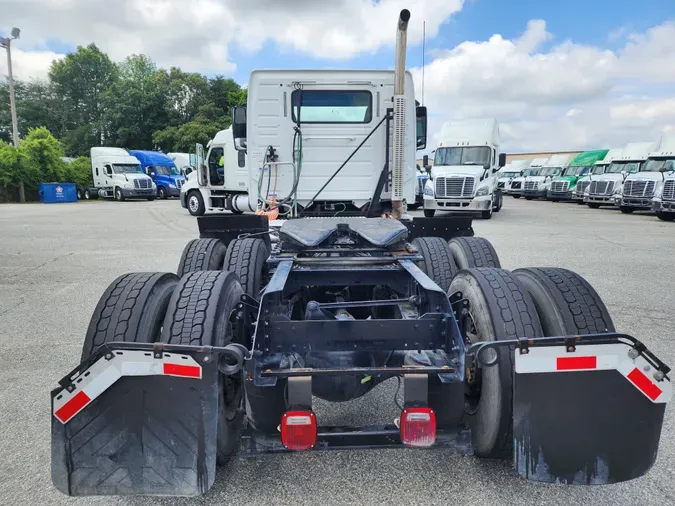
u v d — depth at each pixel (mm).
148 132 59750
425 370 2359
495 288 2738
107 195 34906
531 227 15953
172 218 19828
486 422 2629
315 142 6086
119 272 8766
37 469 2943
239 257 4410
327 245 4211
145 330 2658
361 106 6055
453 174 18797
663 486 2717
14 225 17125
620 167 24906
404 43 5402
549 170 34219
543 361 2205
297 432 2217
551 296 2846
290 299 3510
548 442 2244
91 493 2205
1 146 34656
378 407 3699
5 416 3580
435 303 2846
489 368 2592
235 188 18391
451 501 2611
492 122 20109
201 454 2172
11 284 7898
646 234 13992
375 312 3871
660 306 6340
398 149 5727
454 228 5473
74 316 6117
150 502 2639
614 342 2213
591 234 13977
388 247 4062
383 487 2744
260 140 6109
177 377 2158
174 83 58812
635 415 2244
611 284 7602
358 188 6180
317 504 2600
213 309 2619
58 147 35875
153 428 2178
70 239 13266
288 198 6098
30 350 4934
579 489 2711
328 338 2598
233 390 2826
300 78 5988
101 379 2160
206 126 50219
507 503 2592
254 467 2949
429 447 2461
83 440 2178
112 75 73812
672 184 17609
